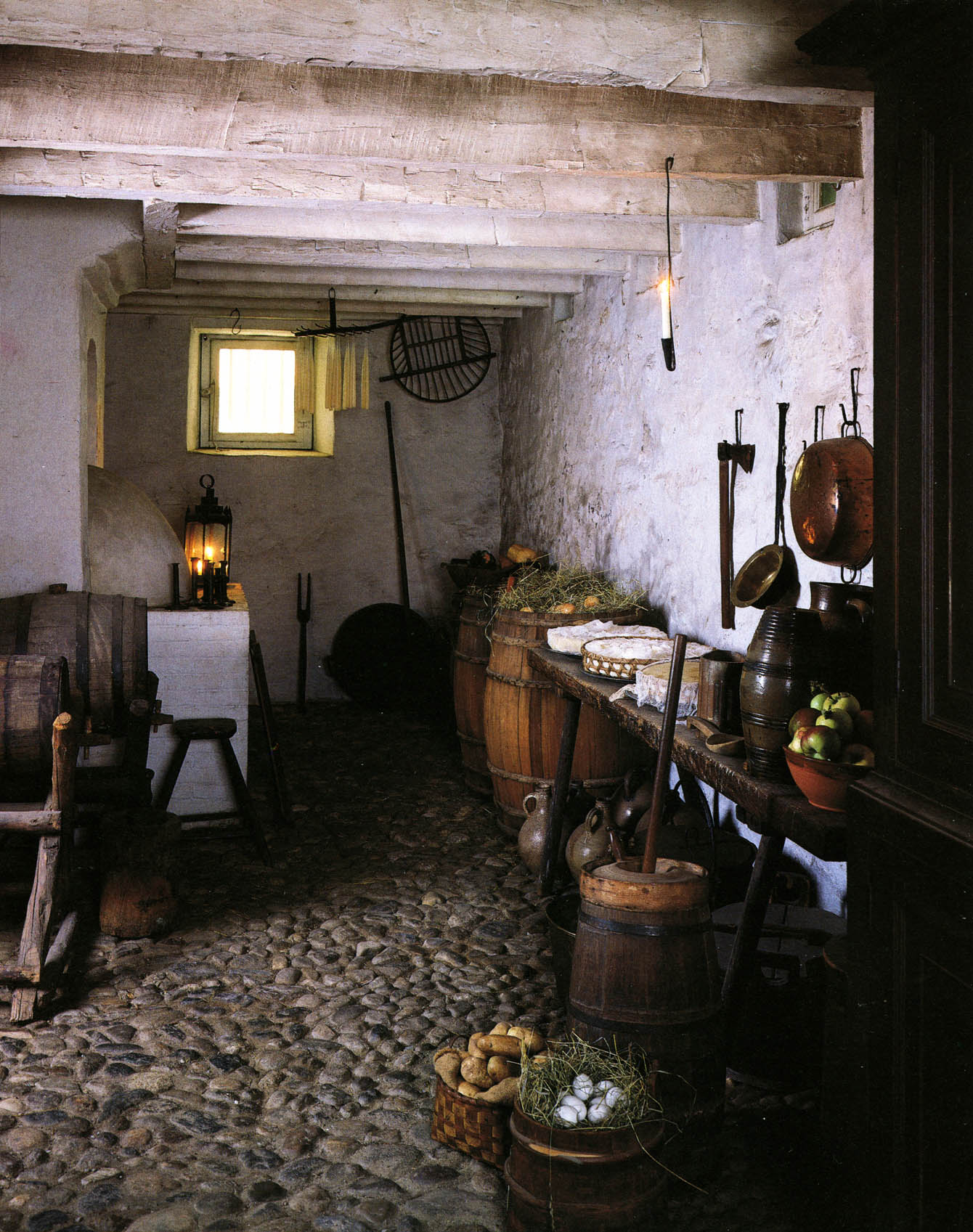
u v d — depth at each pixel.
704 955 2.46
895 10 1.79
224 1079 2.81
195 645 5.04
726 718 2.95
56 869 3.29
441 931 3.82
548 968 3.51
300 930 3.82
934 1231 1.83
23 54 2.81
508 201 3.79
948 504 1.78
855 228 3.28
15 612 4.11
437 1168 2.43
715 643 4.28
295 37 2.30
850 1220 2.09
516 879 4.37
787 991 2.66
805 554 3.27
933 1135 1.82
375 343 7.72
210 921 3.91
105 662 4.10
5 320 4.46
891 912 1.93
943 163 1.77
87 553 4.94
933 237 1.80
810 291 3.54
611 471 5.49
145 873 3.75
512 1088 2.40
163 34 2.26
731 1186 2.39
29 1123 2.58
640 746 4.57
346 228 4.43
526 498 7.19
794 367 3.66
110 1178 2.37
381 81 2.95
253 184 3.64
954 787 1.77
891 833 1.91
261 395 7.82
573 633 4.36
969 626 1.73
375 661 7.83
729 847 3.51
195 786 5.02
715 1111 2.43
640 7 2.46
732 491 3.96
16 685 3.45
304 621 7.73
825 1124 2.33
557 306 6.26
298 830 5.03
